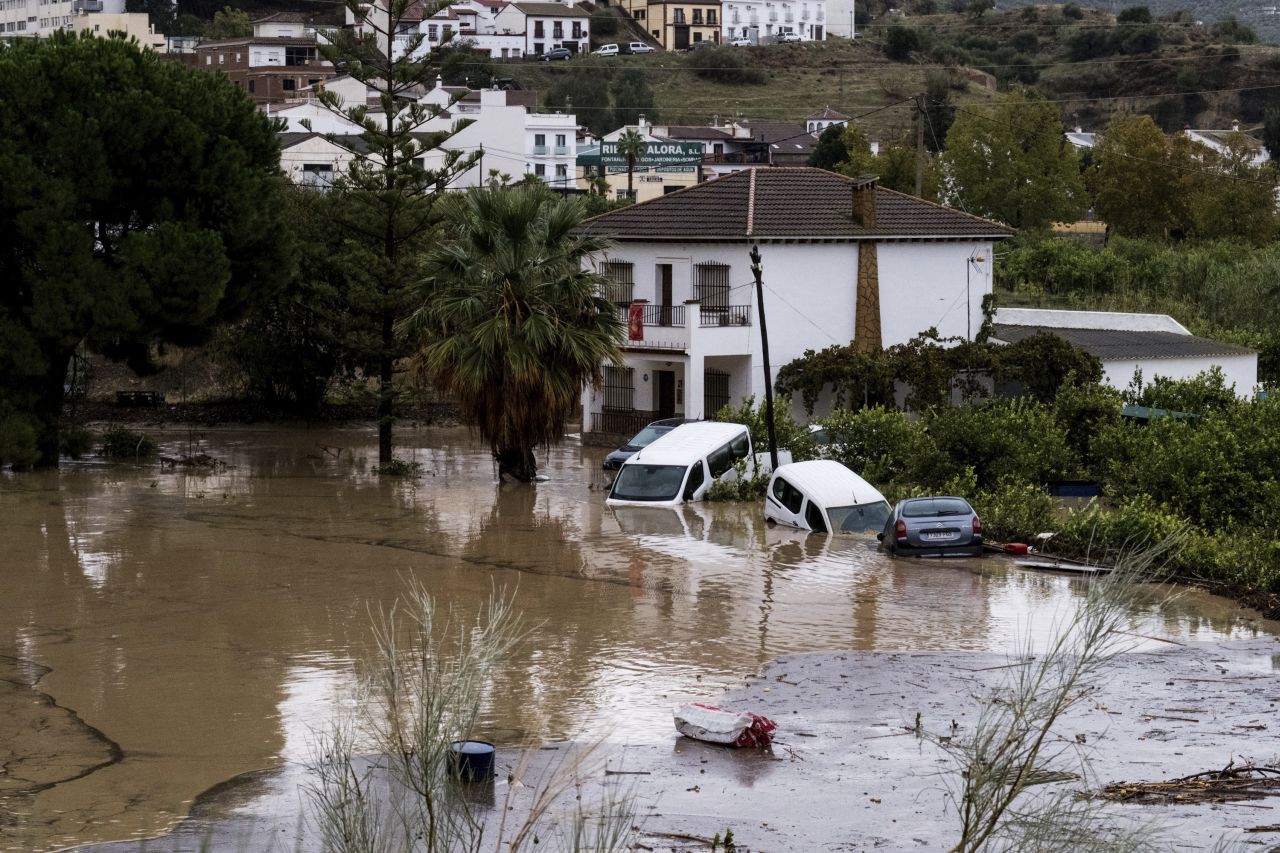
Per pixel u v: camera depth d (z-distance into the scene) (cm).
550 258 3916
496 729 1695
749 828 1352
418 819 886
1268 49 18825
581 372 3988
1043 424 4000
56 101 4088
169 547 2978
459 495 3819
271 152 4528
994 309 5228
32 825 1398
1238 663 2006
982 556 2895
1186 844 1220
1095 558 2758
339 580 2623
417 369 4191
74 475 4166
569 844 1061
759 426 4066
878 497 3291
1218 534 2911
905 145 9488
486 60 16312
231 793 1491
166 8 19025
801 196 5094
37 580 2625
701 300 4912
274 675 1955
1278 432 3419
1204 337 6156
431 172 4566
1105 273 7669
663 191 12450
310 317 5409
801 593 2505
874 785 1485
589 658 2039
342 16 18775
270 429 5397
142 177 4209
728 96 17962
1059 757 1530
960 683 1900
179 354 6184
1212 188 8925
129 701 1838
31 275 4106
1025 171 8906
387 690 970
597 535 3153
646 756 1595
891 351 4775
